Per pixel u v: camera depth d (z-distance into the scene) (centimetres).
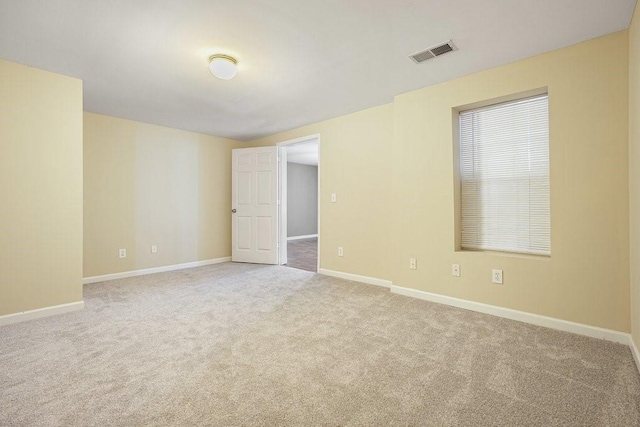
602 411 144
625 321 213
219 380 171
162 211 464
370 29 213
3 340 222
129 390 161
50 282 275
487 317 265
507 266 263
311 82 303
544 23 206
